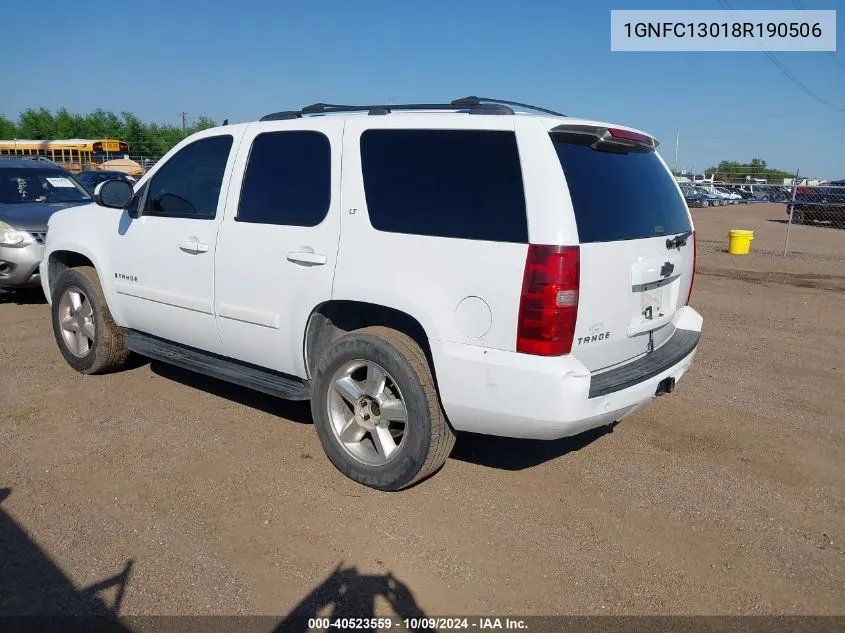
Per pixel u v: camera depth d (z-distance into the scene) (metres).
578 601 3.11
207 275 4.62
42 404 5.18
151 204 5.09
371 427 3.97
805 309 9.65
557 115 4.28
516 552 3.46
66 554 3.33
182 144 4.98
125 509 3.74
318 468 4.26
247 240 4.36
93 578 3.16
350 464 4.04
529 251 3.32
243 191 4.47
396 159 3.82
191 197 4.84
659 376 3.92
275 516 3.71
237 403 5.29
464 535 3.60
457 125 3.67
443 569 3.31
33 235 8.17
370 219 3.83
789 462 4.56
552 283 3.28
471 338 3.49
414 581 3.21
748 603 3.13
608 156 3.88
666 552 3.50
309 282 4.05
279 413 5.11
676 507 3.94
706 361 6.88
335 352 3.98
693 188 41.94
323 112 4.51
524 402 3.40
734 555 3.49
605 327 3.58
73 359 5.84
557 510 3.87
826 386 6.16
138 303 5.21
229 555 3.36
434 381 3.73
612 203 3.69
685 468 4.43
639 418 5.26
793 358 7.06
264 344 4.40
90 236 5.55
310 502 3.87
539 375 3.33
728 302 10.11
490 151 3.54
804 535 3.69
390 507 3.84
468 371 3.50
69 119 76.25
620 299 3.65
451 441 3.85
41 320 7.72
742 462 4.54
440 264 3.56
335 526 3.64
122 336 5.67
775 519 3.84
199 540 3.48
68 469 4.18
